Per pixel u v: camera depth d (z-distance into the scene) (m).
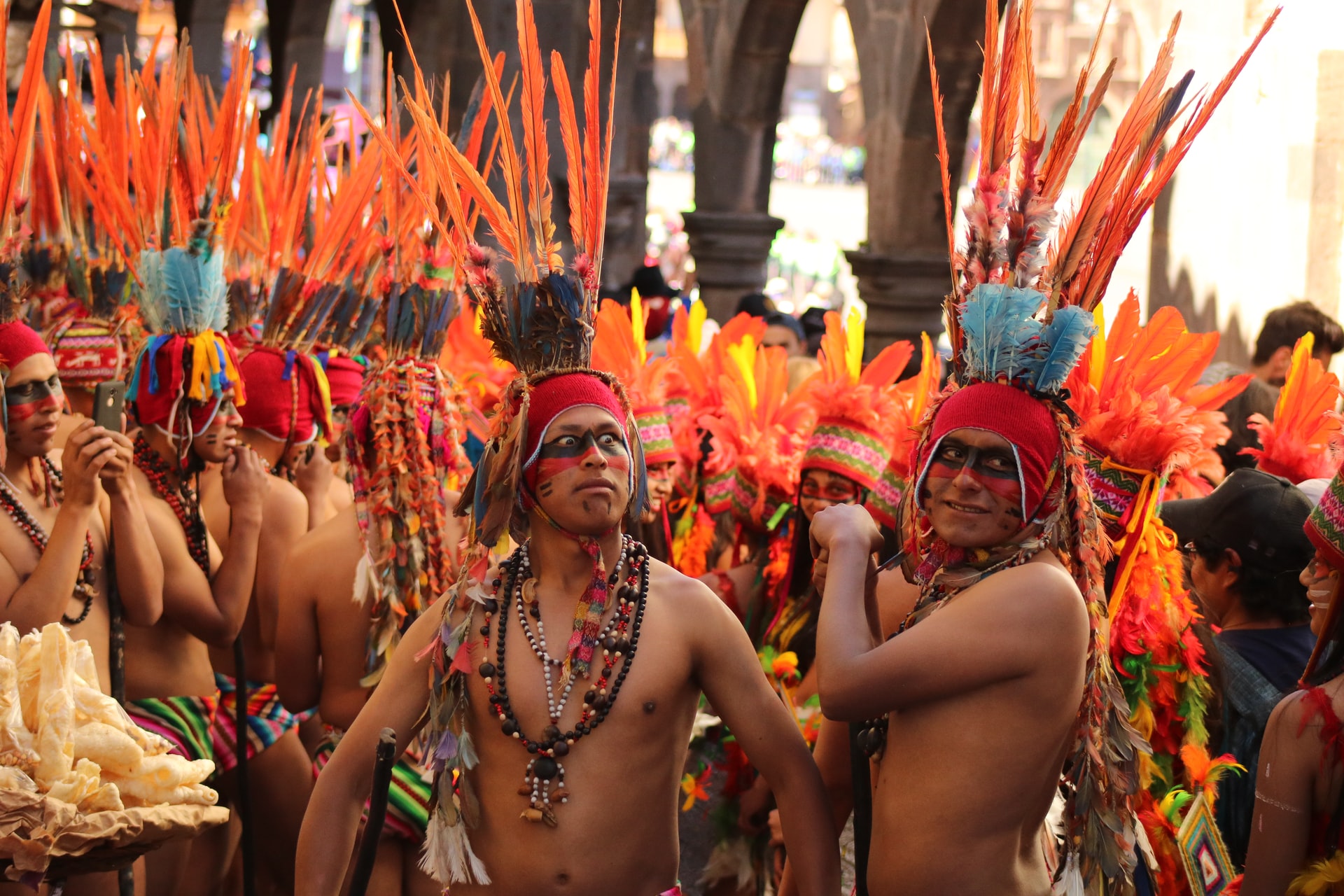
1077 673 2.77
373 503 4.27
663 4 45.00
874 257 10.78
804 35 46.50
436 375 4.48
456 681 2.96
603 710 2.92
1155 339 4.06
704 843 4.95
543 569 3.04
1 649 3.22
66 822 2.94
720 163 13.75
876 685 2.76
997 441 2.77
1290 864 3.02
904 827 2.81
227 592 4.52
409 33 14.99
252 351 5.22
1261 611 4.02
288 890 5.01
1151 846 3.54
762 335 6.32
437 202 4.46
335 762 3.04
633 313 5.70
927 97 10.23
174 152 4.93
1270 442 4.54
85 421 4.02
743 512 5.04
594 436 2.96
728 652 3.04
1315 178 8.37
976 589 2.80
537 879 2.88
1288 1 8.38
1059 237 2.98
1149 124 2.93
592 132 3.11
